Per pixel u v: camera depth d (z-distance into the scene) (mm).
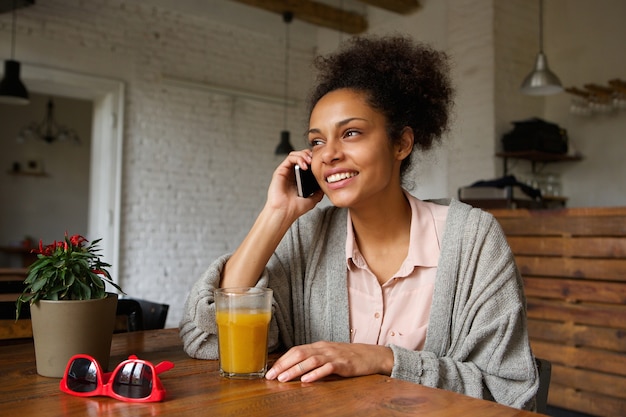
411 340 1121
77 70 4707
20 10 4449
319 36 6328
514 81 5016
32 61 4492
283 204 1137
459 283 1102
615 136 4863
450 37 5156
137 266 5047
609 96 4660
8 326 1170
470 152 4941
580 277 2623
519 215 2848
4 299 1397
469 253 1104
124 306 1451
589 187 5016
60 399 749
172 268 5242
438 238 1145
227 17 5602
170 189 5242
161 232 5184
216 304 896
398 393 792
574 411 2660
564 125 5227
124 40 4984
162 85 5203
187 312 1036
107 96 4906
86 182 8477
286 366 874
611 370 2527
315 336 1173
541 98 5332
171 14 5270
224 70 5629
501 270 1080
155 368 780
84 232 8422
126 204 4992
